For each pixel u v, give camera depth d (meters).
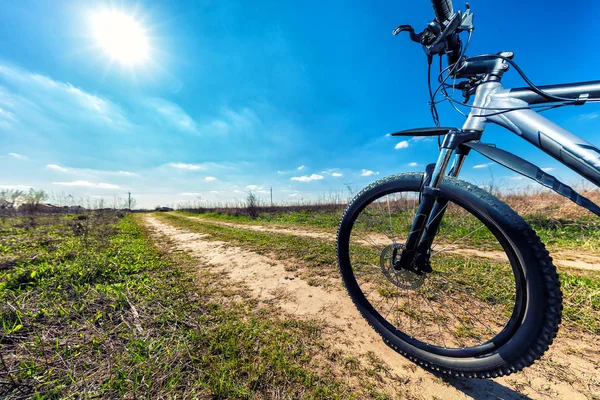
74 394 0.98
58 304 1.71
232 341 1.35
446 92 1.28
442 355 1.11
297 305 1.83
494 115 1.03
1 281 2.12
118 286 2.02
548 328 0.81
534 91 0.93
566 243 3.50
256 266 2.77
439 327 1.48
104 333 1.39
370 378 1.13
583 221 4.01
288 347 1.33
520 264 0.87
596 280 2.06
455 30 1.10
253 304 1.84
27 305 1.64
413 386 1.09
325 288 2.12
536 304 0.84
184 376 1.11
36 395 0.94
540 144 0.90
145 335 1.37
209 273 2.55
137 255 3.26
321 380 1.11
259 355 1.26
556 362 1.19
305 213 9.15
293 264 2.79
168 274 2.51
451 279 2.04
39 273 2.27
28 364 1.13
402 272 1.23
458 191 1.03
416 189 1.18
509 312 1.61
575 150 0.81
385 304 1.77
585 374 1.11
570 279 2.05
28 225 6.45
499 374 0.93
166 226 7.76
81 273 2.26
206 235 5.13
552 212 4.51
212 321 1.59
